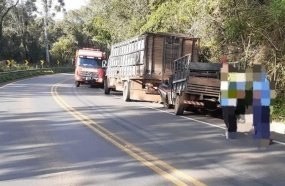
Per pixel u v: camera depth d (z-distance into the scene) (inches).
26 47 3302.2
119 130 527.2
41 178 311.9
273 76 676.1
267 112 437.4
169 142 453.7
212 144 444.1
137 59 933.2
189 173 325.4
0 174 323.6
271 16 670.5
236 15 741.9
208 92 679.1
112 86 1148.5
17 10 3260.3
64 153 394.9
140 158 374.0
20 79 1941.4
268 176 319.9
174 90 743.7
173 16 1140.5
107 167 342.6
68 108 763.4
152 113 725.3
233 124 472.4
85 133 501.4
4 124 574.2
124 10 1697.8
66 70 3129.9
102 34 2271.2
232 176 318.3
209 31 903.7
